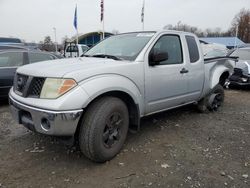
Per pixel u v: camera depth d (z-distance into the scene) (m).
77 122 3.35
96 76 3.56
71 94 3.28
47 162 3.77
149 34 4.70
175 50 5.00
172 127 5.29
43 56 7.94
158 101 4.58
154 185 3.24
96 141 3.50
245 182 3.34
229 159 3.95
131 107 4.19
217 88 6.51
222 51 11.55
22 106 3.51
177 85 4.92
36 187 3.17
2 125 5.29
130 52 4.38
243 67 9.97
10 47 8.78
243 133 5.08
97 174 3.47
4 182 3.25
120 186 3.21
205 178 3.41
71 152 4.07
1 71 6.88
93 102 3.58
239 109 7.00
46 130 3.33
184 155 4.04
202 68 5.61
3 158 3.86
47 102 3.29
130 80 3.98
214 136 4.87
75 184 3.24
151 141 4.55
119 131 3.89
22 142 4.44
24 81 3.70
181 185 3.24
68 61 4.07
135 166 3.68
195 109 6.42
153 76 4.36
